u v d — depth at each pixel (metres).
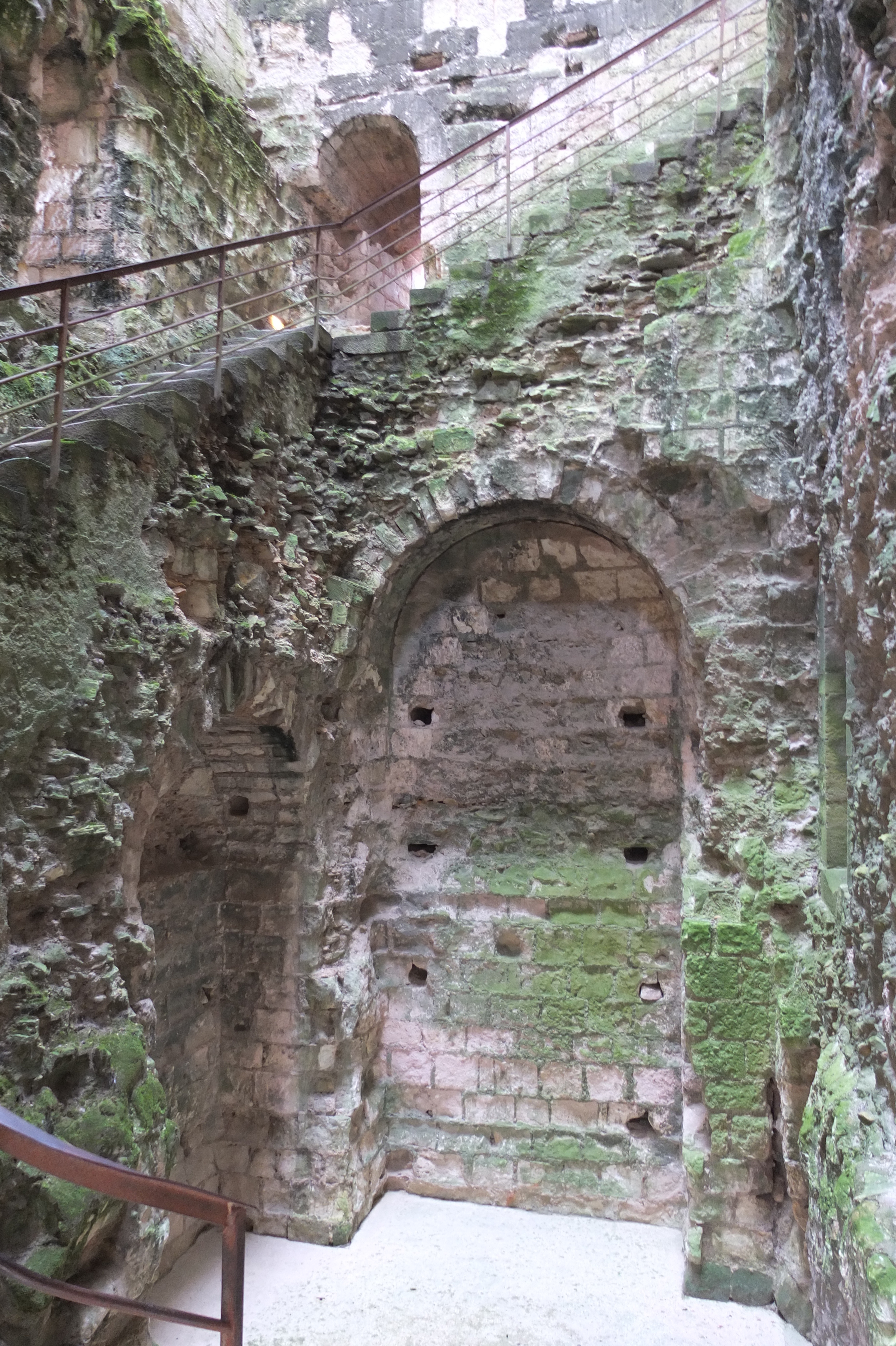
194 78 6.09
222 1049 5.66
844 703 4.61
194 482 4.20
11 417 4.05
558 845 5.97
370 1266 5.16
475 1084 5.92
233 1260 1.88
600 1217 5.64
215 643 4.31
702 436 4.97
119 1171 1.72
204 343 5.75
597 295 5.44
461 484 5.50
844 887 4.14
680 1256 5.24
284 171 7.88
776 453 4.91
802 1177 4.51
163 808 5.32
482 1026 5.93
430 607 6.22
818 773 4.86
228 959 5.68
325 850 5.64
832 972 4.13
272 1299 4.86
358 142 8.05
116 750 3.64
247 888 5.66
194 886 5.48
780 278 4.95
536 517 5.80
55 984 3.32
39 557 3.28
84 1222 3.02
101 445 3.65
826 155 3.92
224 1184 5.58
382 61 7.77
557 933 5.86
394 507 5.62
